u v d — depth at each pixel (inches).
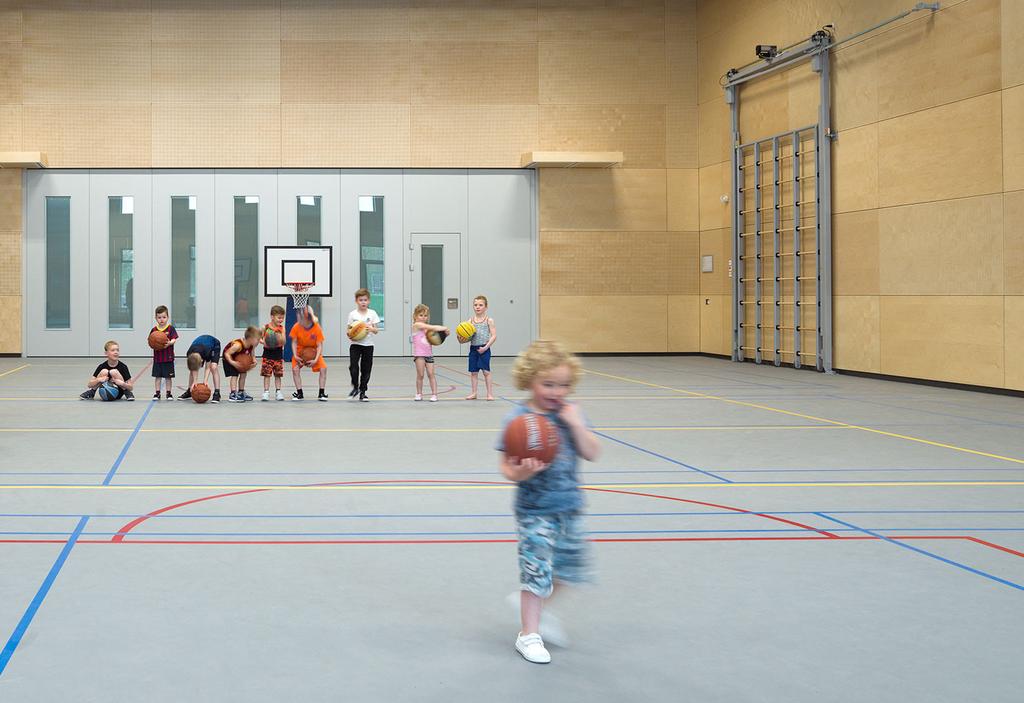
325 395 529.3
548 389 142.3
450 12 900.6
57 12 876.6
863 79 676.1
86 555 195.3
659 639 149.6
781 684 131.6
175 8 884.0
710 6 888.3
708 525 225.6
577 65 911.7
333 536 213.6
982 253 572.1
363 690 128.7
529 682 132.3
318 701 124.8
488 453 338.3
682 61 920.3
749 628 154.5
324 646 145.4
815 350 740.0
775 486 276.4
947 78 595.5
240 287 898.7
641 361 865.5
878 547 205.3
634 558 196.1
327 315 905.5
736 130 848.3
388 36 897.5
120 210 889.5
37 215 884.6
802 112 748.0
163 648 143.4
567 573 145.3
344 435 385.7
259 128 891.4
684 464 316.2
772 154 788.0
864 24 669.9
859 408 490.9
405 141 901.2
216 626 153.6
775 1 778.2
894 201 647.8
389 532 217.8
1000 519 232.7
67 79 877.8
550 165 903.1
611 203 920.3
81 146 881.5
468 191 911.7
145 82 884.0
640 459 326.6
